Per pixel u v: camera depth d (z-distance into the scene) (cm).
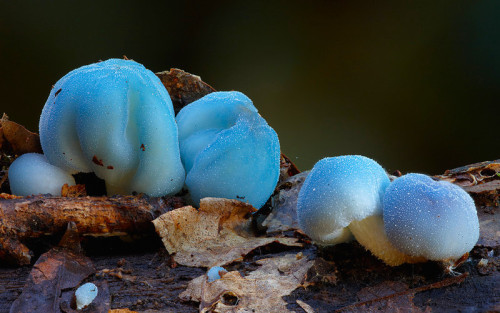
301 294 28
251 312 28
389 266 29
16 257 29
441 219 28
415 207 28
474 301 28
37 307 28
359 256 29
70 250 29
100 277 29
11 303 28
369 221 29
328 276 29
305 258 29
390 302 28
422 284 29
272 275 29
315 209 29
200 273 29
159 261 29
